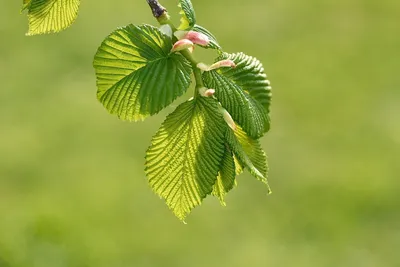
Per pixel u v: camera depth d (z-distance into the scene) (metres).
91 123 13.42
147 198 11.46
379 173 12.61
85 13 17.33
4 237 9.66
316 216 11.45
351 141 13.71
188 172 2.58
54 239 10.04
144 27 2.53
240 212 11.31
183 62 2.53
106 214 10.97
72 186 11.64
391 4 18.88
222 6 18.55
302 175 12.52
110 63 2.50
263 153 2.78
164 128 2.56
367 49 17.33
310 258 10.52
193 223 10.97
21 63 15.27
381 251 10.77
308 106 14.90
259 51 17.11
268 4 18.78
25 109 13.77
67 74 15.10
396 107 15.08
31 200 11.13
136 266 10.11
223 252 10.49
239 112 2.60
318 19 18.42
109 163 12.32
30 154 12.41
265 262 10.34
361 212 11.58
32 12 3.05
